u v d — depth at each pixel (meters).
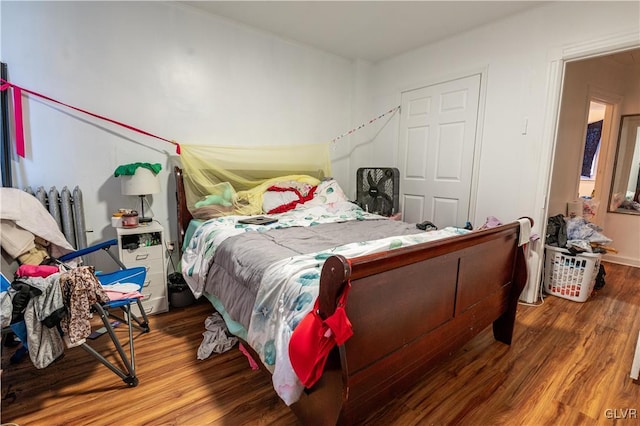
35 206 1.88
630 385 1.65
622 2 2.10
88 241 2.45
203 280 2.04
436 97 3.23
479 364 1.83
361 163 3.92
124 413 1.45
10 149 2.13
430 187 3.37
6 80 2.08
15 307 1.35
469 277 1.61
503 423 1.42
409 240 1.74
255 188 2.91
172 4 2.59
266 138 3.23
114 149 2.49
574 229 2.80
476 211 2.99
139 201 2.62
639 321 2.34
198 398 1.55
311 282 1.24
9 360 1.81
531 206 2.62
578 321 2.34
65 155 2.31
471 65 2.93
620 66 3.42
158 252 2.37
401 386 1.33
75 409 1.47
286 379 1.13
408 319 1.30
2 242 1.70
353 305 1.07
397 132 3.64
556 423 1.42
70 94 2.28
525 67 2.57
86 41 2.30
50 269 1.56
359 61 3.72
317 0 2.47
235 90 2.99
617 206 3.70
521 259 1.97
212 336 2.01
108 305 1.58
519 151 2.65
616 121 3.53
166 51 2.61
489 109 2.82
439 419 1.44
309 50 3.41
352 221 2.63
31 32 2.12
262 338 1.31
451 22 2.78
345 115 3.82
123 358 1.60
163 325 2.24
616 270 3.45
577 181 3.41
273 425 1.39
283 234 2.08
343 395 1.02
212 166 2.76
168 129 2.69
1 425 1.33
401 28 2.91
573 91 3.05
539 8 2.47
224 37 2.87
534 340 2.09
